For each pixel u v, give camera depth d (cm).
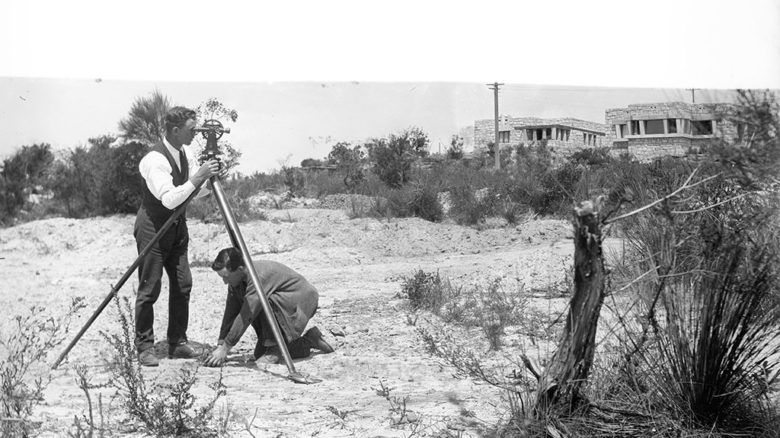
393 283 855
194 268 1030
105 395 410
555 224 1251
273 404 389
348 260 1095
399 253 1166
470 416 351
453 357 412
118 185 1401
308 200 1709
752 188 310
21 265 1029
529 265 796
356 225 1334
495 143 1466
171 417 353
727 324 314
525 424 316
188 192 493
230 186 1595
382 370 467
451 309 626
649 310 336
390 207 1418
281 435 335
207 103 862
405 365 477
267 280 508
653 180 432
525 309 596
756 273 309
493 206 1341
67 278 918
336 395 409
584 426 313
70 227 1284
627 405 325
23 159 1384
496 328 522
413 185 1469
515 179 1373
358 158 1806
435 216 1387
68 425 347
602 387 338
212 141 512
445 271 884
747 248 310
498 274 783
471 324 583
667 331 326
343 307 697
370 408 377
